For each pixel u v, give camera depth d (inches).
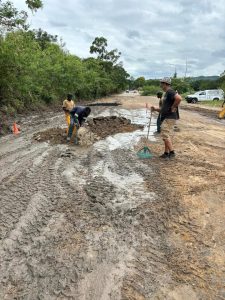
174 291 150.4
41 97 955.3
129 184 280.2
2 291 148.0
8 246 182.1
